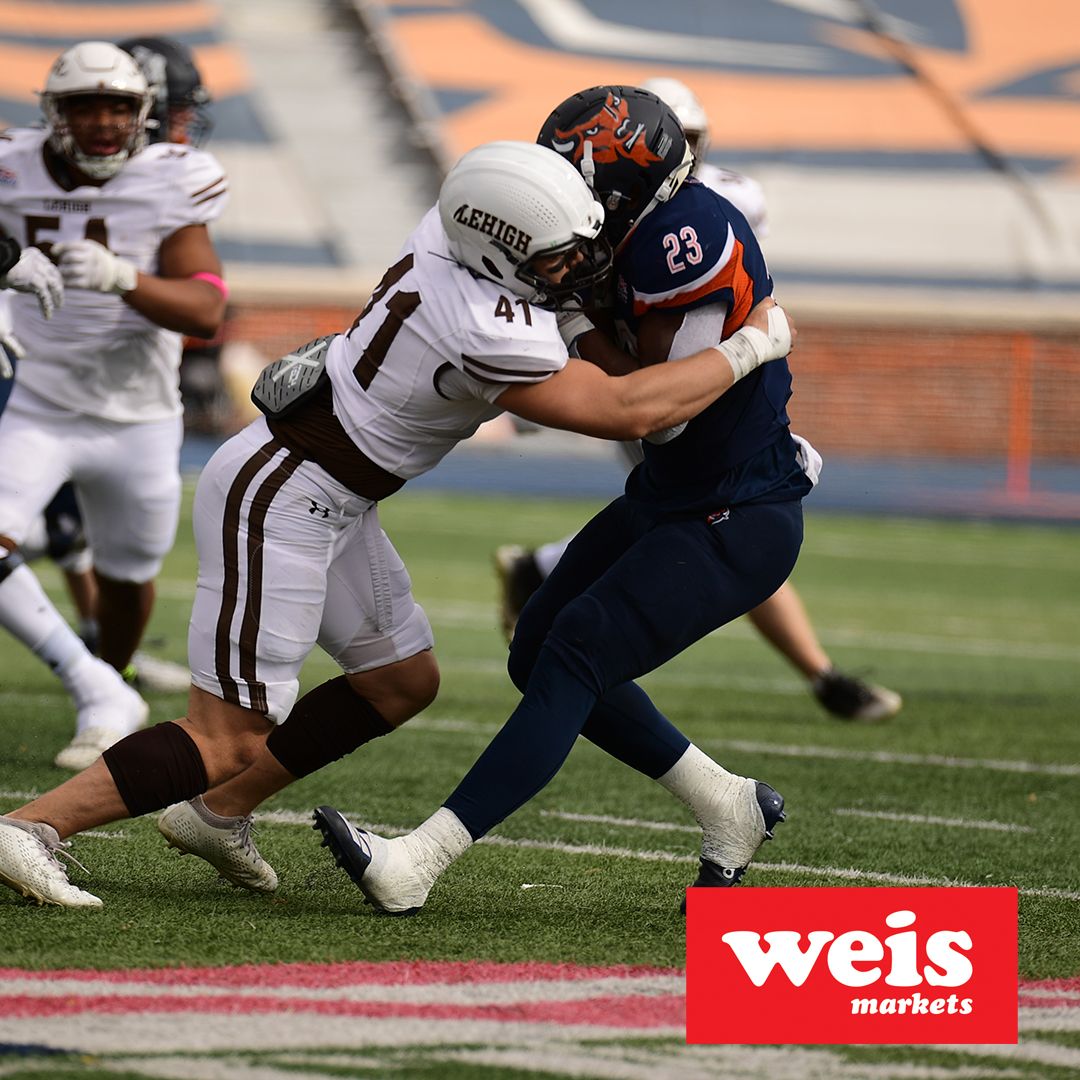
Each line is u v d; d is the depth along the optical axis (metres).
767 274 12.09
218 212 17.47
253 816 15.30
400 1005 9.59
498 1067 8.55
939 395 66.19
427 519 46.69
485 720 21.62
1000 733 21.86
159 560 19.36
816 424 66.94
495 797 11.66
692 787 12.45
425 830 11.66
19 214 17.12
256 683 11.60
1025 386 65.31
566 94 78.31
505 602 23.05
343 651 12.20
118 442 18.17
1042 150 75.81
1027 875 13.78
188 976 10.00
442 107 77.25
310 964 10.38
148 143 18.62
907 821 16.02
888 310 64.19
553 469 59.06
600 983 10.21
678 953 10.97
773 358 11.66
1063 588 39.25
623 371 11.57
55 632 17.69
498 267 10.91
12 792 15.86
